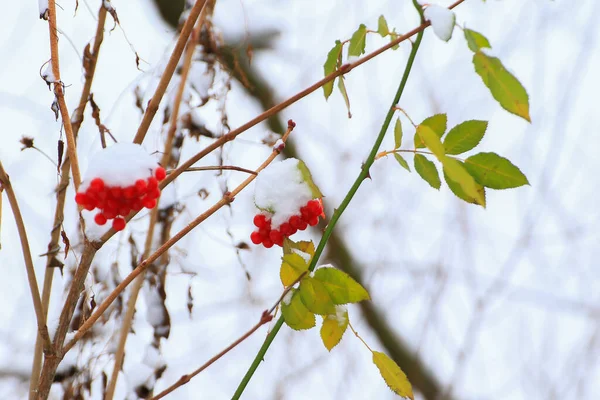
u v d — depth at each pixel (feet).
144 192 4.70
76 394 5.41
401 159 4.89
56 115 4.98
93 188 4.67
